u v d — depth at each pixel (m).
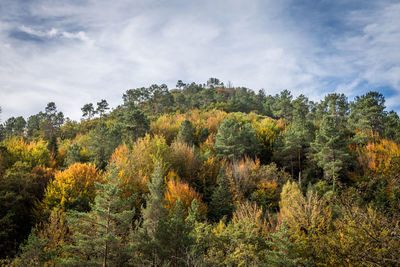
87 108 97.19
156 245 11.37
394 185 7.82
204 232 13.91
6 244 16.73
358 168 31.02
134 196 12.22
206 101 94.19
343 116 65.94
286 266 11.97
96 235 11.45
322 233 12.69
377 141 37.69
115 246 10.66
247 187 26.67
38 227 18.34
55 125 82.31
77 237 11.04
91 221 11.56
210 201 25.97
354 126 48.69
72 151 33.44
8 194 19.27
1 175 21.97
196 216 16.78
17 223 19.33
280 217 18.41
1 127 87.31
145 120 41.59
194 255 11.23
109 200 11.56
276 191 26.42
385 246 5.91
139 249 11.77
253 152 38.66
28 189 21.97
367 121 39.84
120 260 10.74
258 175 28.17
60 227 15.22
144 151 27.97
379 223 6.52
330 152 31.64
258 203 24.36
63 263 10.21
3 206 19.25
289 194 21.66
